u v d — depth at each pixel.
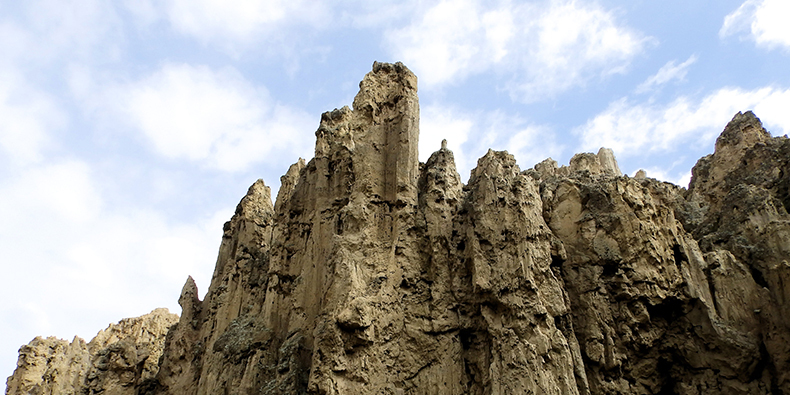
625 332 21.56
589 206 24.41
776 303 20.72
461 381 21.36
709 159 34.25
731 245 23.45
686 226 27.81
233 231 41.16
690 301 22.00
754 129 30.73
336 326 20.78
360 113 26.78
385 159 25.88
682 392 21.23
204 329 36.91
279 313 28.77
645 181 25.17
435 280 23.09
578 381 19.61
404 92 27.00
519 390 18.73
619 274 22.23
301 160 37.19
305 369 24.23
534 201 22.69
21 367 43.25
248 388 26.53
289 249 29.55
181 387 35.12
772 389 20.03
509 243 21.67
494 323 20.92
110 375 43.06
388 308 22.00
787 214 23.48
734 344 20.48
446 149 27.30
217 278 39.94
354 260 22.64
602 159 40.91
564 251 23.09
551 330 19.78
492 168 25.36
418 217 24.38
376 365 20.84
